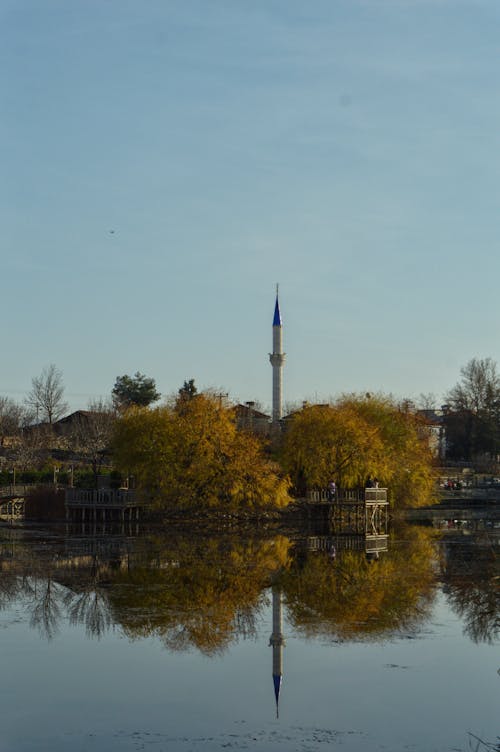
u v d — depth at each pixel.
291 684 23.98
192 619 32.44
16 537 63.38
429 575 44.00
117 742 19.48
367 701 22.52
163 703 22.39
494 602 35.84
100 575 43.28
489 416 152.00
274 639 29.20
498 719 21.11
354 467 80.81
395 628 30.89
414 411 136.88
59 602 35.62
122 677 24.75
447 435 159.12
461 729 20.36
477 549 57.22
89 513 77.38
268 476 76.75
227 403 79.75
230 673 25.12
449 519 89.81
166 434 74.94
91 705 22.20
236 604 35.38
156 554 52.78
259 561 49.66
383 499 78.81
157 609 34.31
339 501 77.06
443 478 126.00
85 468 107.12
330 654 27.23
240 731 20.22
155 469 74.75
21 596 37.00
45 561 48.84
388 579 42.44
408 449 88.69
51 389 144.88
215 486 76.00
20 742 19.52
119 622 31.80
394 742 19.48
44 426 135.25
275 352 154.00
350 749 19.03
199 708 21.97
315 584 40.78
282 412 154.12
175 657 26.97
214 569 45.88
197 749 19.02
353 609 34.34
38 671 25.38
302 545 59.66
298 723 20.78
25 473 95.56
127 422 76.94
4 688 23.69
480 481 132.50
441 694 23.08
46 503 81.44
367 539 64.94
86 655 27.11
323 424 80.88
